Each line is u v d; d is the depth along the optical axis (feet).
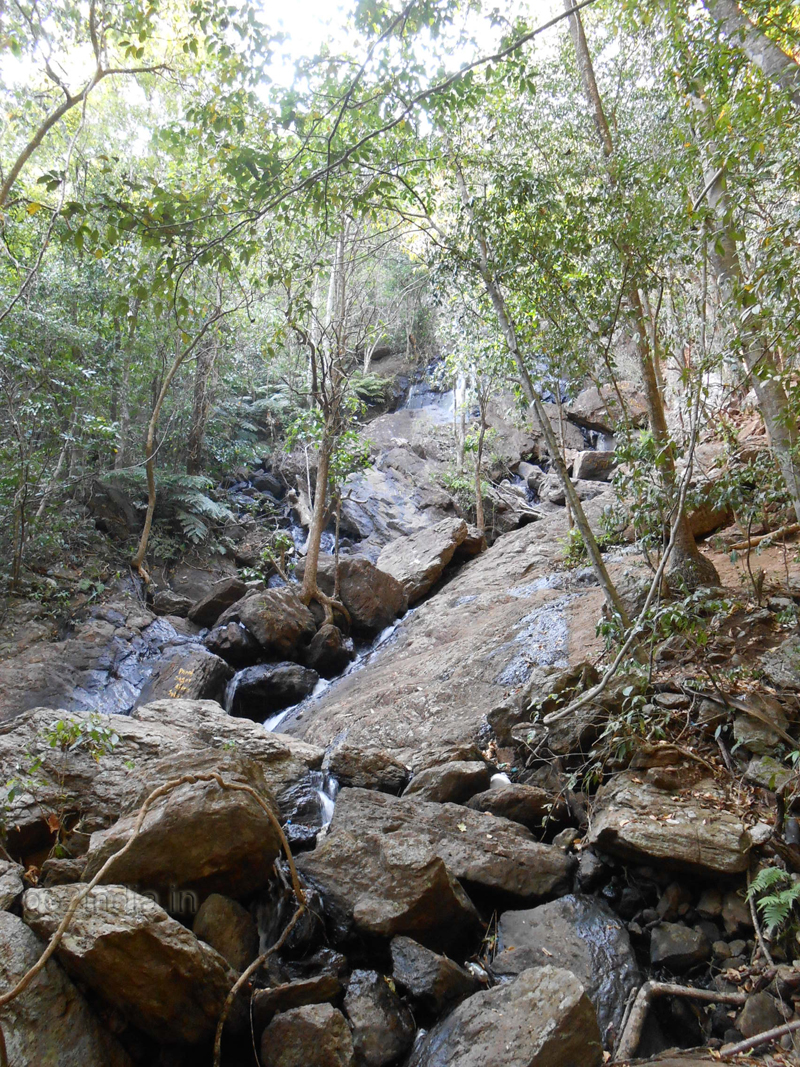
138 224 15.46
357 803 16.96
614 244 20.54
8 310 22.91
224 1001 11.37
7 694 28.55
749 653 19.75
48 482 36.50
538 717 19.86
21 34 21.24
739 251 18.58
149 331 41.68
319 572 40.75
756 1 15.56
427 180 24.61
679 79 19.77
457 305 37.17
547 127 31.35
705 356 17.67
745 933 13.15
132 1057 11.43
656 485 20.63
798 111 15.66
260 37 16.02
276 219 18.31
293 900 14.32
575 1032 10.24
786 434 17.83
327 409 38.86
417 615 38.06
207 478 49.52
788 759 15.12
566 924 14.07
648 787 15.98
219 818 13.33
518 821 17.38
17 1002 10.32
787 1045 10.65
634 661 18.31
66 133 38.83
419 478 57.36
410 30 16.47
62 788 16.66
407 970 12.71
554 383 38.83
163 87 37.60
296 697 32.37
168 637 36.19
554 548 39.45
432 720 24.22
